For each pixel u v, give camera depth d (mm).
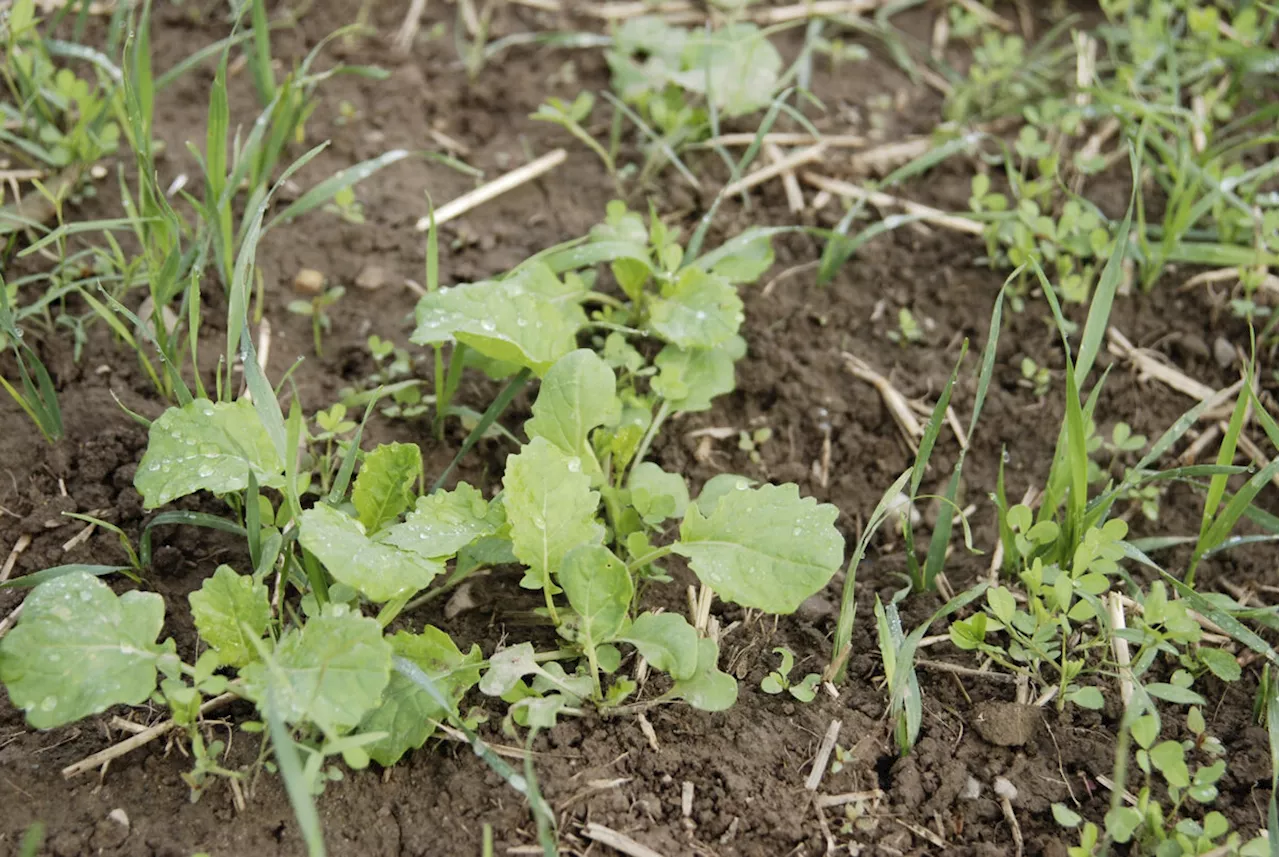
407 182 1163
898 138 1209
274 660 918
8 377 1051
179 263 1031
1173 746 921
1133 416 1088
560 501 962
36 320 1067
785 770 956
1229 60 1213
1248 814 949
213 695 957
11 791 932
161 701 935
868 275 1135
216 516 1011
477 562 981
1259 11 1242
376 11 1251
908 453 1075
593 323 1054
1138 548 1024
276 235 1125
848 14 1279
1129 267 1140
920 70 1251
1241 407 977
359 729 937
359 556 931
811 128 1129
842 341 1110
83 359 1062
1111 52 1218
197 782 933
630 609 997
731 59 1205
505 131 1201
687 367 1050
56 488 1020
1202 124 1169
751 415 1082
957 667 988
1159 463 1071
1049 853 938
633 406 1046
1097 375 1100
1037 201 1165
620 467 1014
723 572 959
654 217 1073
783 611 950
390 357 1083
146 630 926
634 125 1201
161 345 1030
